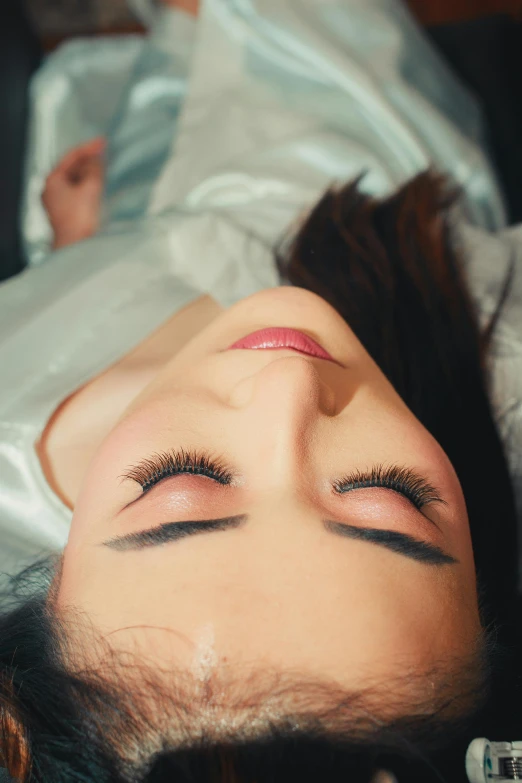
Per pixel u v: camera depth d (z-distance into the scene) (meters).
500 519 0.51
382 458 0.37
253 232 0.58
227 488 0.36
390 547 0.35
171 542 0.35
